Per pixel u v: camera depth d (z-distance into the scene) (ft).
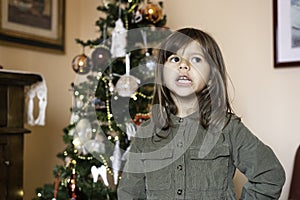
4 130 6.94
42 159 10.45
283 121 8.48
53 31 10.75
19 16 9.82
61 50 10.95
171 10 9.90
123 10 8.34
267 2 8.66
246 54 8.89
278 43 8.48
